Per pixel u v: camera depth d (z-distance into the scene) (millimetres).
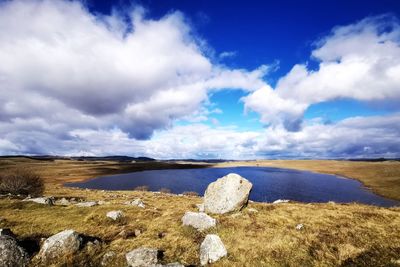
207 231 17625
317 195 64938
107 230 18266
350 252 13812
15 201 27219
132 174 141500
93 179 116188
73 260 12867
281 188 76875
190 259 13695
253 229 17953
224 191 24062
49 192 48812
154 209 25938
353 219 19578
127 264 12695
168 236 16734
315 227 17969
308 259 13375
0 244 12320
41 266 12336
